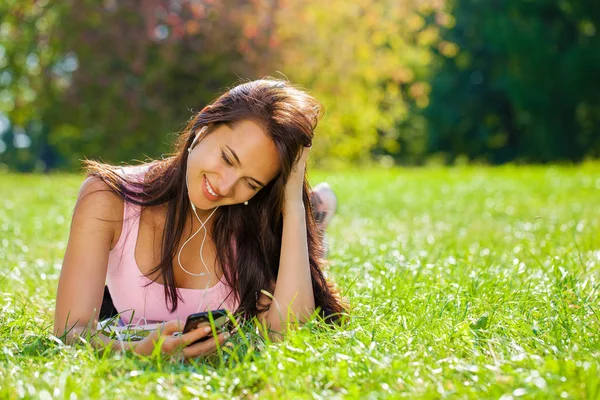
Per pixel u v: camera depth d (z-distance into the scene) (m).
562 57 34.38
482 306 4.12
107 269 3.91
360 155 29.02
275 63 23.05
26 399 2.68
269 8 22.92
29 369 3.05
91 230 3.67
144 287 3.84
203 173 3.48
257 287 3.89
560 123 36.69
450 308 4.16
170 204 3.76
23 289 5.18
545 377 2.80
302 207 3.94
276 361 3.07
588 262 5.61
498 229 8.88
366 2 24.84
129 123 23.41
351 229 8.92
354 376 2.94
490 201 12.49
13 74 26.47
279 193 3.83
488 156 43.09
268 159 3.46
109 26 22.69
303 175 4.01
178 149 3.79
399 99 30.09
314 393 2.72
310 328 3.58
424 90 29.58
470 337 3.53
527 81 35.75
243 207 3.86
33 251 6.99
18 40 25.73
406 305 4.23
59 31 23.23
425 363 3.13
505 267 5.48
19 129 52.06
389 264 5.59
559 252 6.16
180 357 3.29
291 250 3.89
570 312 3.95
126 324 3.95
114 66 23.48
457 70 42.22
